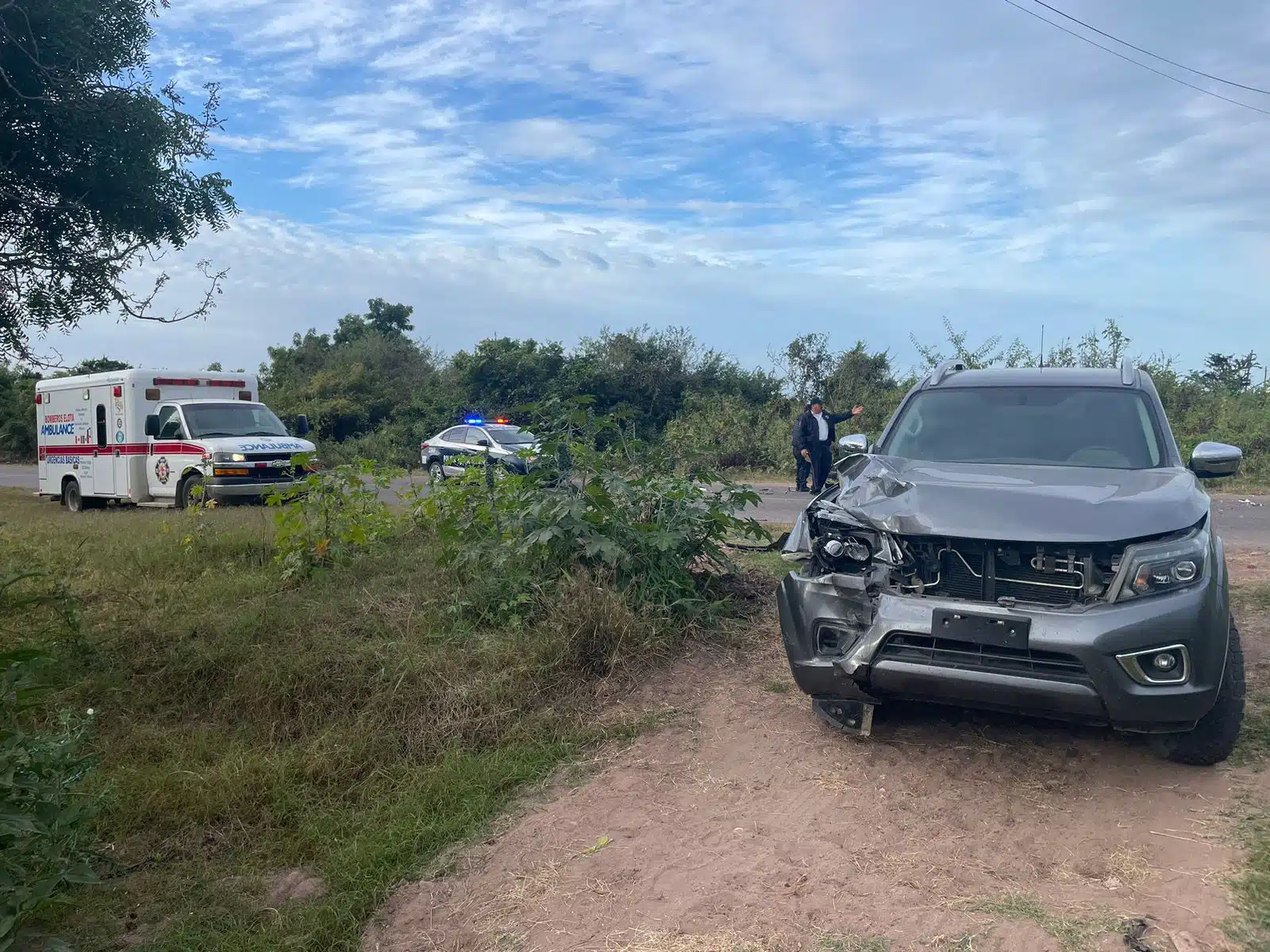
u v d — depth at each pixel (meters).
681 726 4.66
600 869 3.39
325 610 6.23
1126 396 5.15
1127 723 3.52
